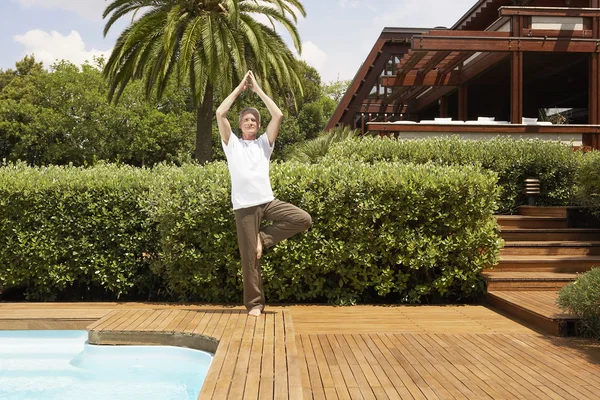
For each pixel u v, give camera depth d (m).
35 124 31.62
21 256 6.20
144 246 6.33
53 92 31.94
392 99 20.52
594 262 6.48
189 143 33.12
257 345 3.74
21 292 6.87
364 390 3.21
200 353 4.15
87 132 30.70
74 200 6.20
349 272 5.95
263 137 4.66
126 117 31.64
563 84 17.98
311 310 5.68
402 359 3.87
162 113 32.62
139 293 6.56
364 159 8.69
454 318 5.30
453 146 8.71
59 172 6.61
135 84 31.84
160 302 6.09
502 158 8.53
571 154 8.65
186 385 3.73
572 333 4.62
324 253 5.86
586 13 12.02
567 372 3.58
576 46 11.98
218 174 5.95
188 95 35.25
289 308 5.77
